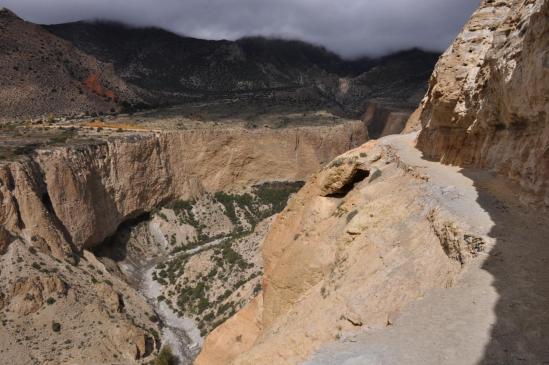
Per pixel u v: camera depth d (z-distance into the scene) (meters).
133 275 65.44
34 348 41.34
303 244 24.23
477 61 25.03
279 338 17.70
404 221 18.88
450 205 17.31
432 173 22.59
